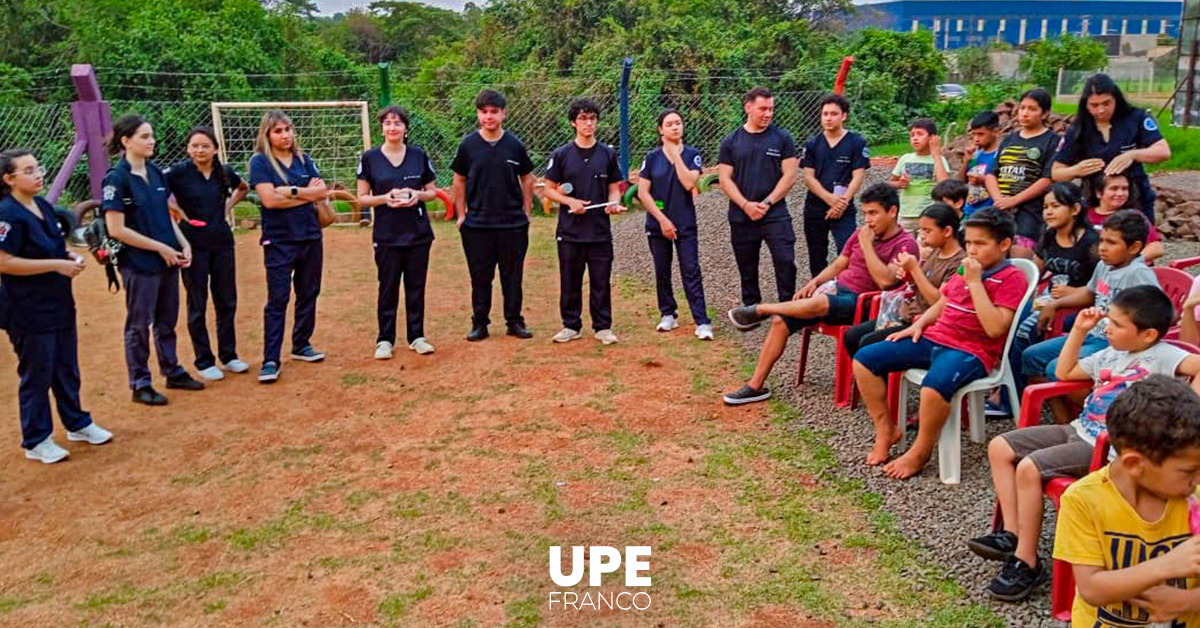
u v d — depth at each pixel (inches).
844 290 219.1
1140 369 135.8
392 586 149.2
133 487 187.6
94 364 267.3
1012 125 415.8
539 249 410.6
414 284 265.6
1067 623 130.9
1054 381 169.3
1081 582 102.3
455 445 204.1
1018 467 138.2
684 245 273.1
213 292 249.3
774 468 187.8
